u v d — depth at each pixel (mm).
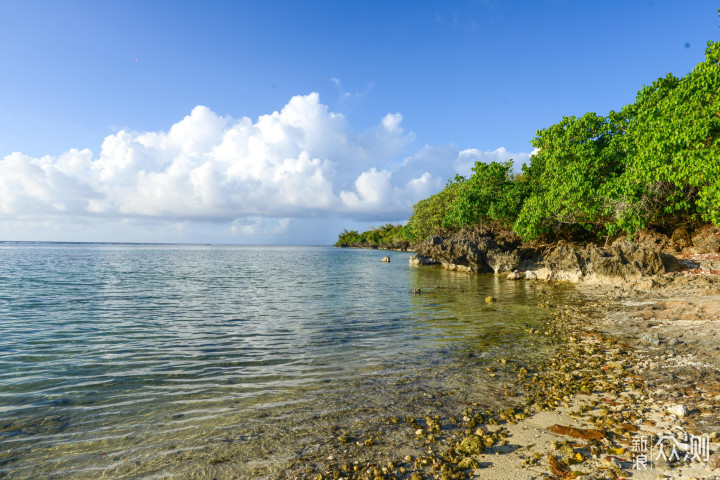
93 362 10336
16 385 8625
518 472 5254
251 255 113750
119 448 5957
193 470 5363
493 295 24875
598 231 38656
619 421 6730
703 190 20422
